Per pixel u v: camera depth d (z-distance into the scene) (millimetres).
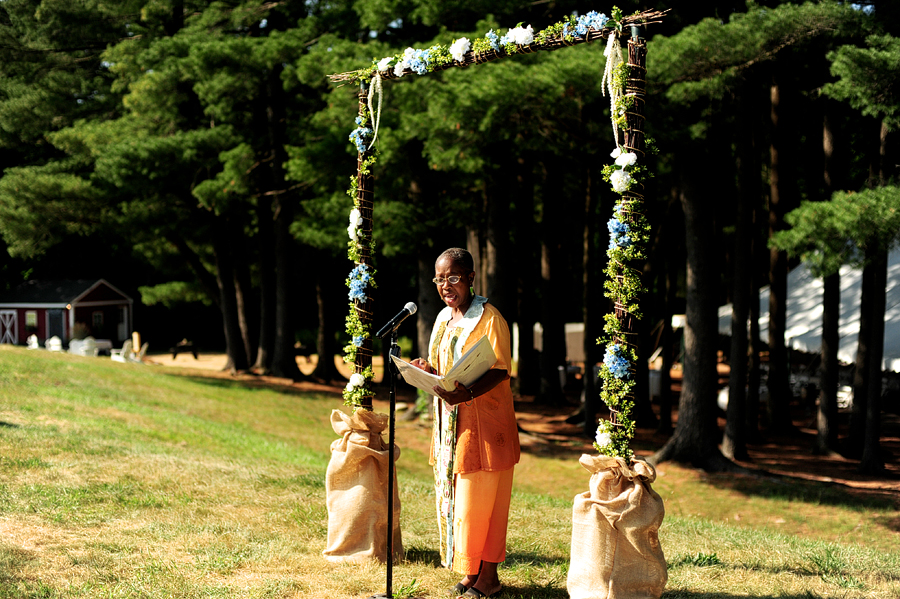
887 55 9461
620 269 4102
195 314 45031
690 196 14539
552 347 23125
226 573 4637
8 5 25609
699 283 14586
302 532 5648
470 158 12922
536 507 7797
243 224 28859
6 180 22359
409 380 4199
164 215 24188
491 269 18109
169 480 6918
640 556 3961
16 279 42938
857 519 11086
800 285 21578
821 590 4668
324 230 19516
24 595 4031
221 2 23750
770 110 17984
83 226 24531
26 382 14320
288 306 25672
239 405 18219
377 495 5074
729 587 4723
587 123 11992
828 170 15031
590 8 12922
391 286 36625
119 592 4168
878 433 14023
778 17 10672
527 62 12344
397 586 4512
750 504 12039
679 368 31375
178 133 21938
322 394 22531
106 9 24750
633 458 4062
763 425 19531
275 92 23375
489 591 4430
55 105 25562
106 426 10484
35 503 5777
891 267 18281
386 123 15617
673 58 10930
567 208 26172
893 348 15234
